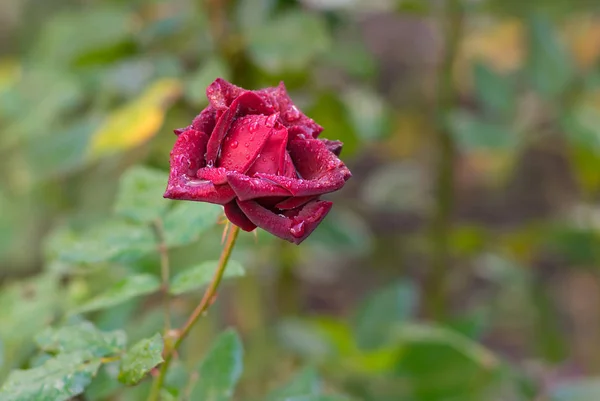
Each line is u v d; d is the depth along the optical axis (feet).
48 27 3.74
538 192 6.08
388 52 6.07
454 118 3.60
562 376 4.80
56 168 3.14
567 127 3.56
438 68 4.03
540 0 3.80
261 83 3.34
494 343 5.13
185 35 3.45
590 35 5.11
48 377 2.20
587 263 4.10
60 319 2.67
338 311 5.42
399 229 5.87
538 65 3.65
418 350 3.15
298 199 2.07
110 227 2.54
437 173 3.99
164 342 2.24
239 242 2.76
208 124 2.12
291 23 3.07
